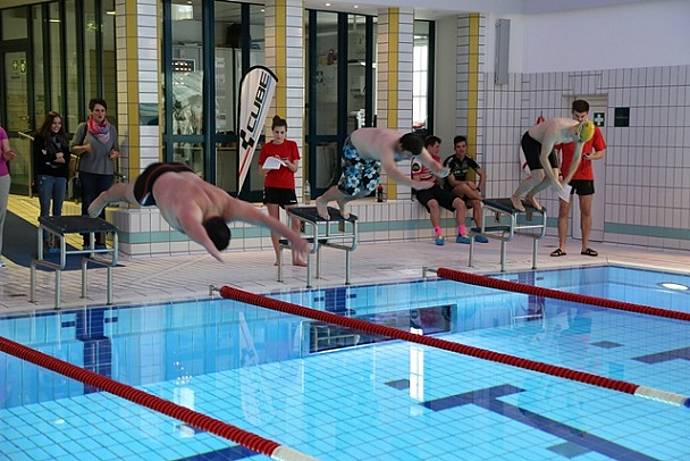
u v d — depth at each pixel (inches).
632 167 426.9
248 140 369.7
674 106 408.8
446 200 433.7
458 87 464.8
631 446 166.4
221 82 423.2
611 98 432.5
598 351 236.8
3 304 274.2
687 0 399.9
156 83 374.0
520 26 465.7
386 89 432.8
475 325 266.8
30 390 194.9
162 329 255.3
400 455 161.5
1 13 502.0
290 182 343.0
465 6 444.1
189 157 414.9
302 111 408.5
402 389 201.6
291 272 341.7
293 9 400.8
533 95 464.1
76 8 440.5
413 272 344.8
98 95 430.0
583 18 440.5
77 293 293.1
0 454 158.1
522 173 472.1
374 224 431.8
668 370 218.5
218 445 162.6
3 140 325.4
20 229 414.9
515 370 217.8
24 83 494.0
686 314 273.4
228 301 292.8
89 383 196.5
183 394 197.6
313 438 170.4
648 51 416.8
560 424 178.5
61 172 366.9
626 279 344.2
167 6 398.9
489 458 160.2
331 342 244.8
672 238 414.6
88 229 270.7
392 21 428.5
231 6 420.2
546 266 361.1
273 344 241.8
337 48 454.0
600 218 442.0
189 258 374.9
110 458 156.3
